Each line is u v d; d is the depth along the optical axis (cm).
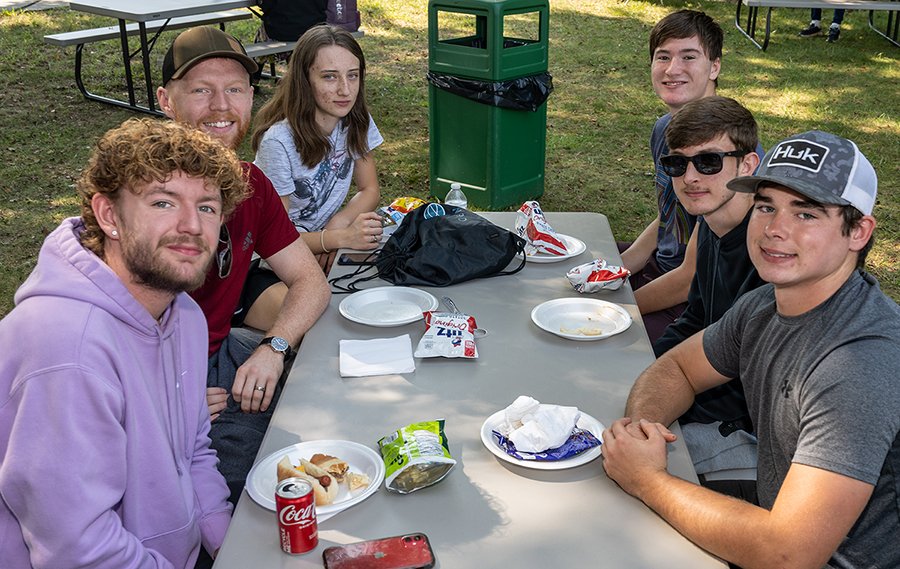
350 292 260
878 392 133
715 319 246
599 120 808
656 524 146
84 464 140
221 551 138
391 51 1043
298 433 174
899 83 959
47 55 905
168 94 253
